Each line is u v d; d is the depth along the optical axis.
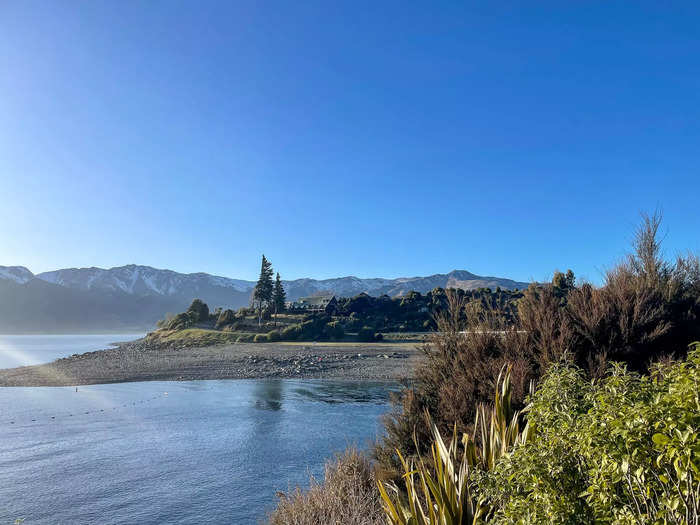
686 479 2.29
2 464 16.25
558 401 3.64
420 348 7.91
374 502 5.93
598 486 2.74
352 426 22.36
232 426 22.53
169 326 126.88
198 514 11.82
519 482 3.26
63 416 25.17
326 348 74.00
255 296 119.44
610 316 6.38
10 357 83.44
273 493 13.21
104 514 11.85
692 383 2.38
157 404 29.14
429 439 6.77
